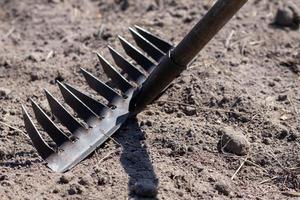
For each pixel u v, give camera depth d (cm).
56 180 331
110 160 348
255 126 378
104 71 408
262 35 489
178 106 396
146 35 442
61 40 497
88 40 491
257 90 416
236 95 401
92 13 545
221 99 398
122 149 356
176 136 365
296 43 482
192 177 338
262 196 331
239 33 491
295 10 504
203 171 342
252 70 444
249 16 514
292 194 333
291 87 424
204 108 393
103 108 375
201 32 330
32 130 344
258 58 461
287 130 372
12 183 329
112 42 480
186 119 385
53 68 448
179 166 346
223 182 332
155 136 367
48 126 351
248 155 356
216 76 427
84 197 319
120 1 556
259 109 390
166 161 349
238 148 356
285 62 455
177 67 352
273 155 356
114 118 372
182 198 321
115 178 332
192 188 329
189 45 339
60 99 412
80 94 380
